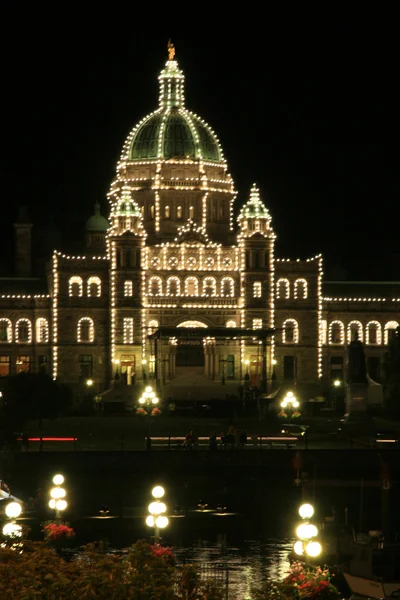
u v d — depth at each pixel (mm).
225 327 192125
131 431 144000
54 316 191250
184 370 190125
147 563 51031
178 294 193125
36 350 194125
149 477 120688
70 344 191375
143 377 185000
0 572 49719
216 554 86312
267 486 121875
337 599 54812
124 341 189875
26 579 48969
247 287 192750
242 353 190125
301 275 197375
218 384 184500
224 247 194625
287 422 151875
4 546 54094
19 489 114375
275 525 98625
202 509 105062
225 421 153500
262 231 193750
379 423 152500
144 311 190750
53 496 87375
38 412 141375
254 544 90188
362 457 124312
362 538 73000
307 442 133000
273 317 193875
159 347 187875
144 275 191125
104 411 163375
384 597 64938
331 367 199000
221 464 122500
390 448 126812
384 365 170625
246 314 192500
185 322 192250
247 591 74188
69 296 191625
